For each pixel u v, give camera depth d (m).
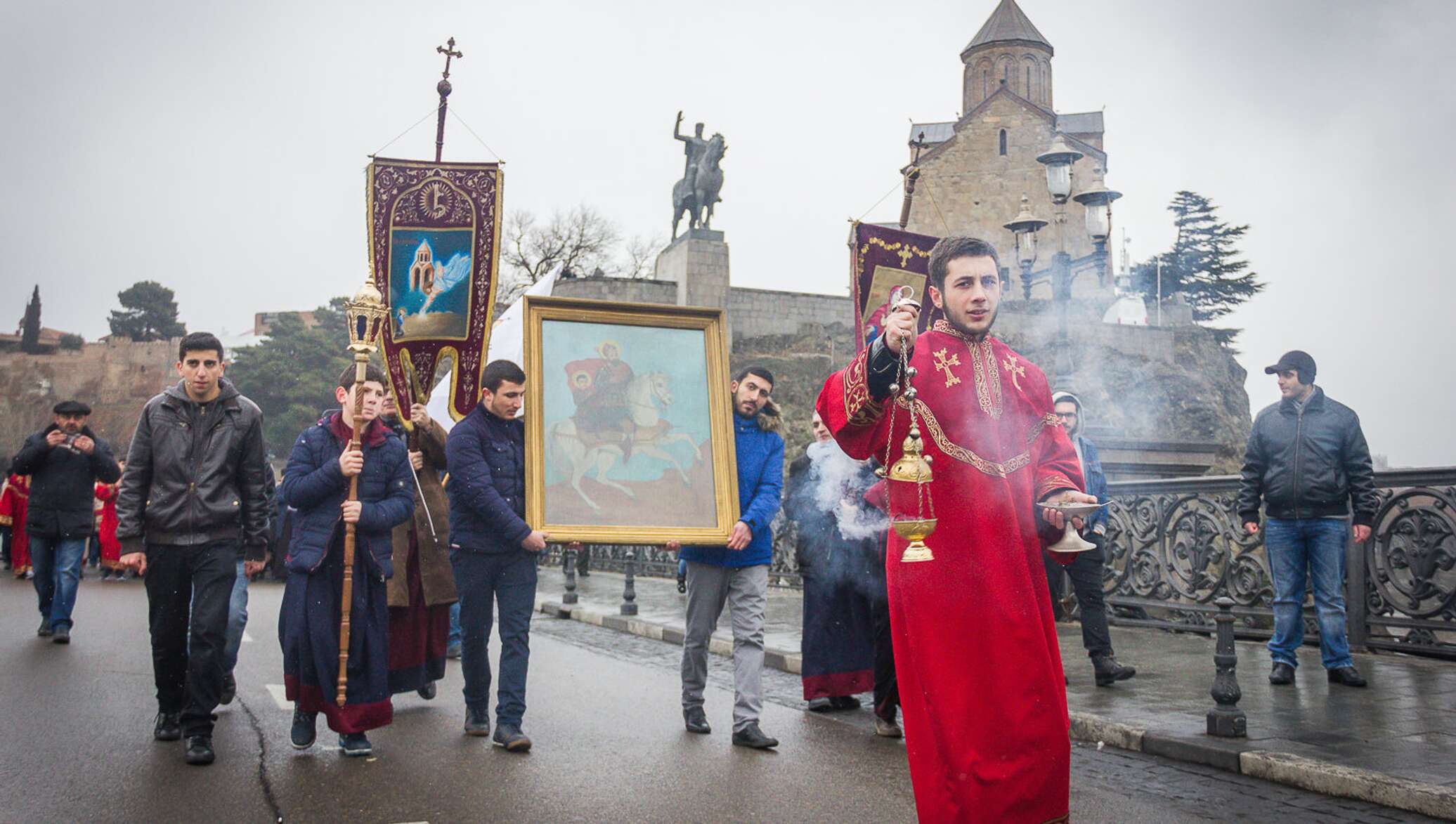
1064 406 7.41
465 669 6.19
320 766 5.42
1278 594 7.12
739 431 6.38
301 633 5.50
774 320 53.53
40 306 87.00
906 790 4.97
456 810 4.63
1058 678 3.10
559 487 6.04
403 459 5.81
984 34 64.69
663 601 14.16
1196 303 68.00
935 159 58.56
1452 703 6.32
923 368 3.19
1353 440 6.93
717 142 51.62
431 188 7.39
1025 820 2.95
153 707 6.81
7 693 7.15
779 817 4.54
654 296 51.44
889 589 3.25
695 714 6.33
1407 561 7.95
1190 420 50.97
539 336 6.25
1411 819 4.36
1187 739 5.45
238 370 57.62
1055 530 3.26
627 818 4.51
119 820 4.42
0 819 4.39
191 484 5.68
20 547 18.03
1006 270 54.91
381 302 5.66
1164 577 9.98
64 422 9.81
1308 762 4.89
